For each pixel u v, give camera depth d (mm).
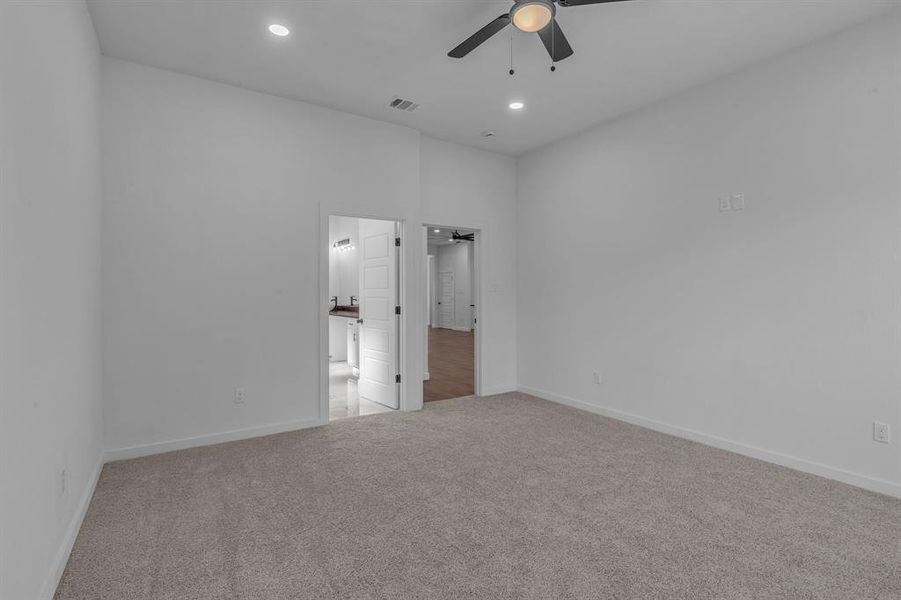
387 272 5039
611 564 2072
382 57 3381
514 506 2641
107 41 3152
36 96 1742
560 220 5176
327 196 4277
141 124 3457
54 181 1993
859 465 2934
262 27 2996
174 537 2291
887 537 2312
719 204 3682
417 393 4887
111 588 1894
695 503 2688
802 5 2736
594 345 4770
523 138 5113
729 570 2031
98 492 2805
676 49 3248
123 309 3385
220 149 3770
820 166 3105
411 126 4750
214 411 3742
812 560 2111
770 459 3355
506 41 3148
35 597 1670
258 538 2287
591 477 3066
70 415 2254
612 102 4156
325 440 3832
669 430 4043
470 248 14461
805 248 3184
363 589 1892
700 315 3816
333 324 8625
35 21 1732
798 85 3215
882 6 2746
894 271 2787
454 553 2158
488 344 5578
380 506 2637
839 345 3021
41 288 1784
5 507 1379
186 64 3473
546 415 4645
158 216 3516
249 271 3893
